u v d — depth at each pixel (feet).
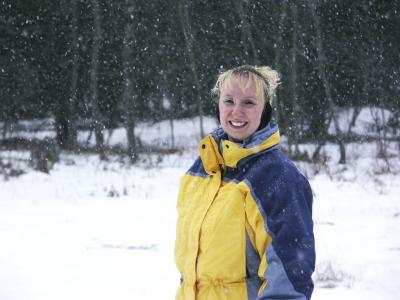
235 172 7.91
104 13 89.97
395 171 62.69
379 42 90.89
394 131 92.94
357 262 25.08
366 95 90.17
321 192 47.50
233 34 94.43
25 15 87.40
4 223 34.01
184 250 8.11
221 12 94.48
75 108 89.92
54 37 88.89
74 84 86.17
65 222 34.68
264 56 92.48
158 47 92.89
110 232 31.83
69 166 66.08
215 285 7.61
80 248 27.89
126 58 82.89
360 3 91.61
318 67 84.33
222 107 8.02
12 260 25.43
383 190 48.67
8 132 97.30
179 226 8.29
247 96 7.82
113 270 23.94
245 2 91.50
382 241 29.53
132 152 72.64
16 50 87.86
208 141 8.09
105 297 20.24
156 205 41.63
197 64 93.61
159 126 99.76
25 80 88.74
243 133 7.87
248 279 7.59
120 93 92.07
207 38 94.99
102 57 91.50
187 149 86.43
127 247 28.25
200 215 7.83
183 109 110.93
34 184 51.47
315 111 94.68
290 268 7.01
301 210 7.31
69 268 24.21
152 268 24.32
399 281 21.93
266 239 7.30
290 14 91.50
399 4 90.74
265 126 8.18
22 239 29.81
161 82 94.48
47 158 63.98
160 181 55.47
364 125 101.71
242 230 7.48
